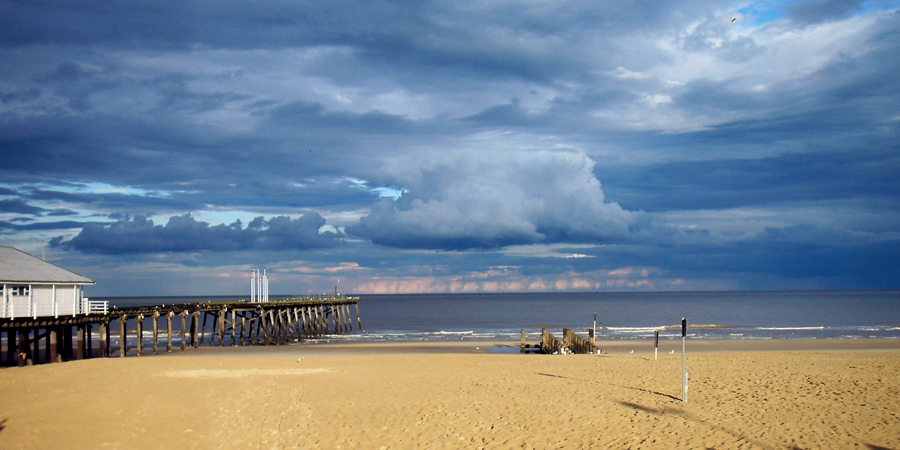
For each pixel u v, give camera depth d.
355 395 21.33
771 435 14.54
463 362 31.62
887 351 37.25
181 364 29.86
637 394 20.27
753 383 21.80
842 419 15.95
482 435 15.84
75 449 15.52
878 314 104.06
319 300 69.25
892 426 15.12
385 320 102.06
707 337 58.50
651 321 93.38
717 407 17.77
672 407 17.94
